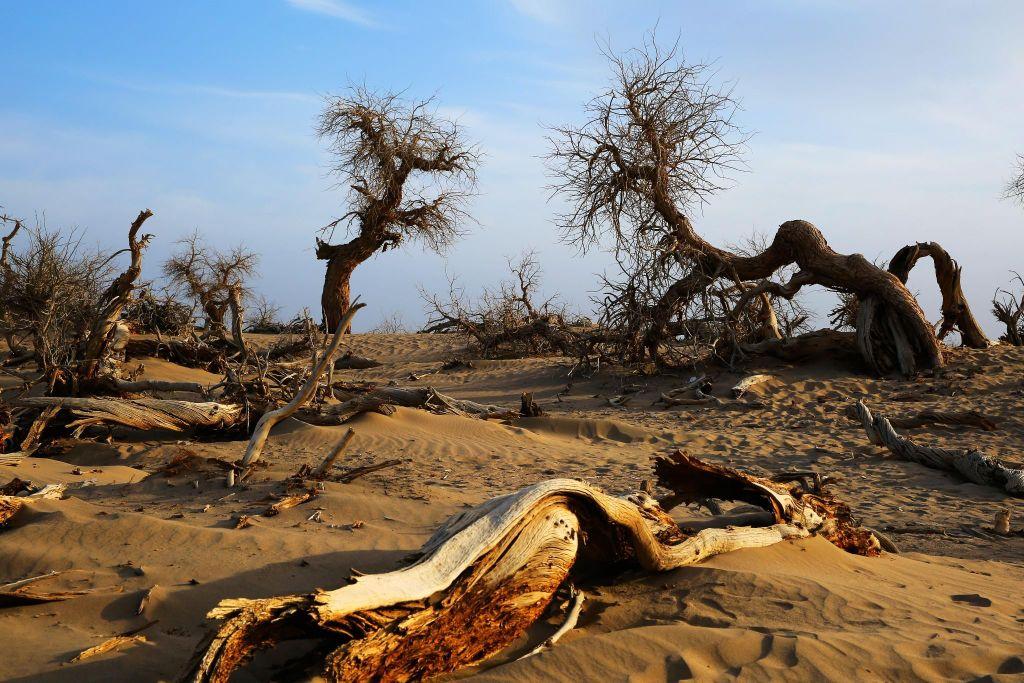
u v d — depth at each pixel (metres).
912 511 9.94
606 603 5.07
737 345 24.48
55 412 12.21
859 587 5.41
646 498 5.73
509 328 34.69
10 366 19.89
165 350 24.78
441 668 4.16
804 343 24.47
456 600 4.09
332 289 39.88
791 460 13.52
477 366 31.09
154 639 4.39
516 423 15.99
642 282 25.14
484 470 10.96
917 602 5.20
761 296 26.64
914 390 20.75
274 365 19.69
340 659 3.66
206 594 4.91
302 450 11.85
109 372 15.36
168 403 12.72
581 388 24.86
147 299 28.12
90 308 18.59
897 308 22.69
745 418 18.73
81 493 8.13
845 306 27.89
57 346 17.23
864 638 4.39
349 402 13.86
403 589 3.94
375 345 38.56
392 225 38.62
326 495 7.47
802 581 5.21
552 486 4.70
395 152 37.00
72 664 4.03
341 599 3.70
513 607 4.38
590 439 15.32
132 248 15.05
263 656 4.20
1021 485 10.91
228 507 7.40
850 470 12.66
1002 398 19.16
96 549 5.70
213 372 24.56
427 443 12.73
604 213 25.42
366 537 6.28
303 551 5.73
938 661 4.14
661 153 24.69
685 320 25.20
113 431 12.94
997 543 8.43
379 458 11.38
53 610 4.73
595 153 25.47
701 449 14.54
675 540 5.52
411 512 7.24
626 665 4.07
